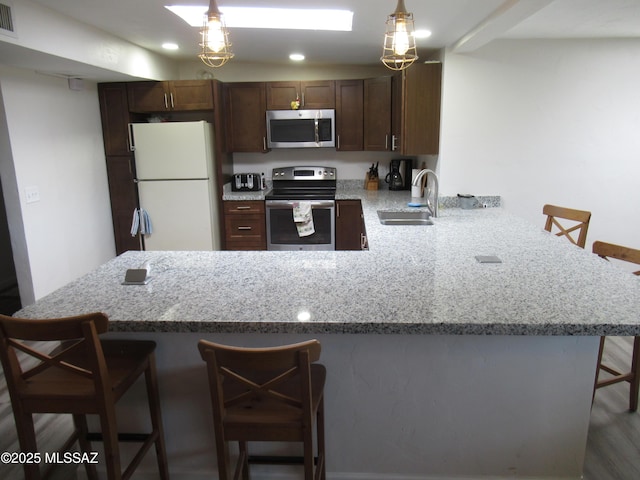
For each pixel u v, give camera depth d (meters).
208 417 1.94
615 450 2.21
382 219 3.65
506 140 3.90
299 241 4.65
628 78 3.73
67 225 4.01
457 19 2.95
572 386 1.81
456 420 1.87
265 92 4.66
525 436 1.87
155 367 1.84
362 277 2.04
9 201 3.43
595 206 3.98
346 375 1.85
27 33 2.59
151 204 4.50
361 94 4.62
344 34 3.39
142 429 1.98
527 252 2.46
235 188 4.89
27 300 3.62
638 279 1.99
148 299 1.82
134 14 2.89
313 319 1.59
